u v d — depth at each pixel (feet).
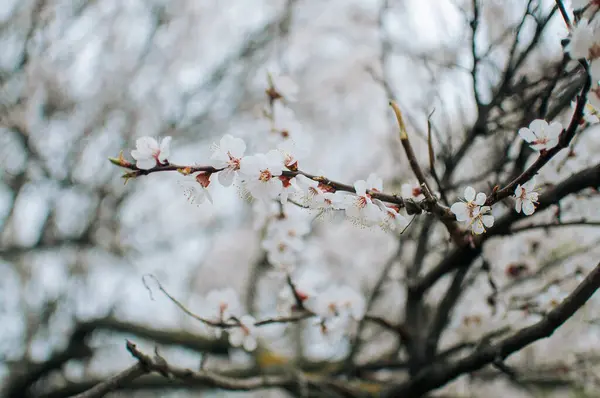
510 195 5.07
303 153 4.86
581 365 9.57
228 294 6.97
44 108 14.89
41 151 14.57
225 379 7.52
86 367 16.88
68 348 14.84
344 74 16.88
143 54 15.14
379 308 13.71
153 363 6.53
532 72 7.88
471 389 12.00
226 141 4.73
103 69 15.23
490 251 9.23
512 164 8.00
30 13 13.79
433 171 5.98
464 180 7.91
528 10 6.81
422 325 9.44
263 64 15.43
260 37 15.43
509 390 13.98
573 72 6.49
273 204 7.16
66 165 14.48
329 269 16.17
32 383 14.78
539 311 7.79
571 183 6.37
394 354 11.14
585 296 5.83
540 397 14.05
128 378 6.49
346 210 4.79
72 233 15.23
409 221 5.35
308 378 8.96
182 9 15.46
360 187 4.75
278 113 6.87
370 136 16.66
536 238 8.87
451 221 6.07
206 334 14.88
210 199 4.74
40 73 14.23
